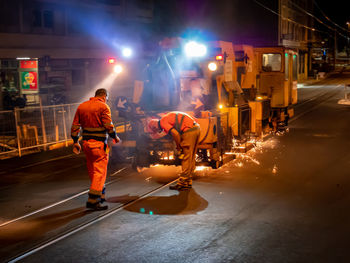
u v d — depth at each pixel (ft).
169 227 17.48
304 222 18.03
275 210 19.70
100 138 20.27
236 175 26.86
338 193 22.61
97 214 19.42
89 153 20.34
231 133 32.24
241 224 17.78
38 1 83.05
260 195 22.27
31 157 35.04
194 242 15.83
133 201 21.40
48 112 43.29
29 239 16.46
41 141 39.83
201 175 26.96
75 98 89.66
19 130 37.32
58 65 86.89
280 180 25.49
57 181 26.37
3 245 15.89
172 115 23.43
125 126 27.35
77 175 27.99
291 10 180.45
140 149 26.25
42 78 83.30
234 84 34.14
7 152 35.06
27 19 81.71
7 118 38.27
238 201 21.18
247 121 36.09
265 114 40.45
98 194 20.26
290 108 52.01
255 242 15.79
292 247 15.33
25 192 23.76
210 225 17.67
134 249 15.24
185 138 23.24
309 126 50.96
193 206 20.42
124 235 16.65
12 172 29.27
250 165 29.68
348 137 42.19
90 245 15.70
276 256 14.55
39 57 81.76
